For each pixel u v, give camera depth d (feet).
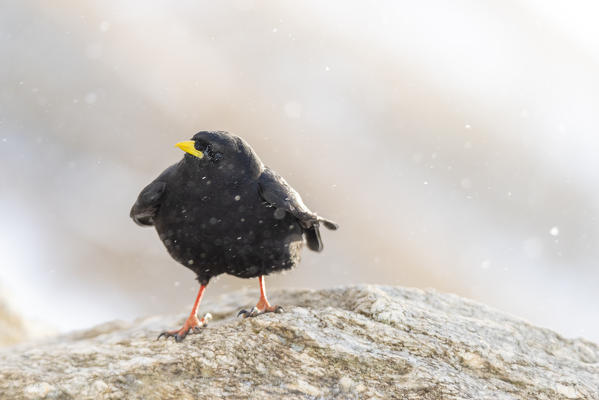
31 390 16.62
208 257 20.22
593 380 18.21
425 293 23.06
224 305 25.62
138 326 26.78
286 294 24.34
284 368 17.21
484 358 18.17
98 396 16.31
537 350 19.69
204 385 16.63
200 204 19.52
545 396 17.03
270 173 20.66
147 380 16.87
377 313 19.81
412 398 16.12
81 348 19.54
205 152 19.58
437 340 18.69
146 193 20.18
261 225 19.79
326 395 16.28
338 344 18.01
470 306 22.44
